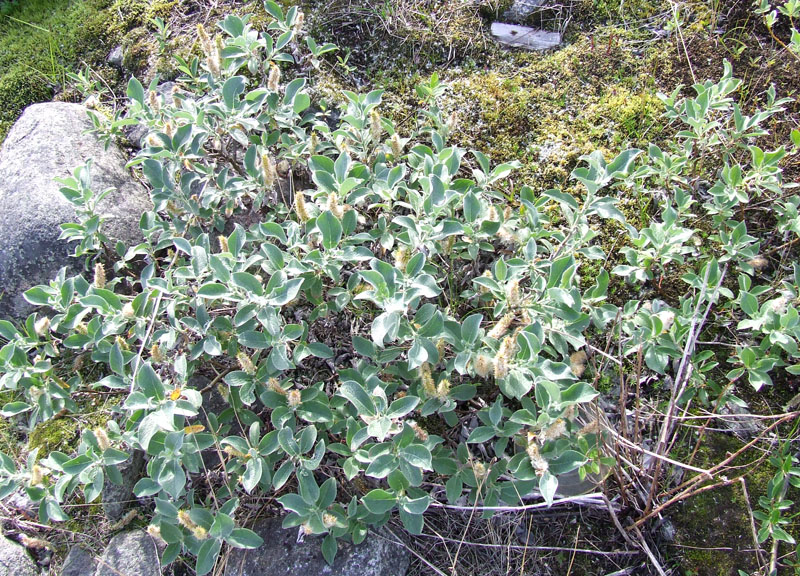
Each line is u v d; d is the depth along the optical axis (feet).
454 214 8.78
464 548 7.73
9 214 9.61
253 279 7.09
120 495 8.05
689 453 8.01
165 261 9.36
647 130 10.12
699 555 7.50
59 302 8.25
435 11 11.56
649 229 8.30
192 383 8.57
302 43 11.34
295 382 8.64
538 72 10.88
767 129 10.01
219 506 7.89
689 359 7.61
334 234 7.42
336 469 7.96
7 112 12.23
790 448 7.91
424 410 7.22
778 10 10.84
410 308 8.29
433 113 9.38
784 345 7.51
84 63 12.47
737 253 8.44
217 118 9.52
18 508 8.19
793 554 7.36
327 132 9.13
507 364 6.61
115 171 10.46
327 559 7.19
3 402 9.29
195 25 12.03
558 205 9.61
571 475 7.89
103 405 8.90
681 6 11.12
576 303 7.36
